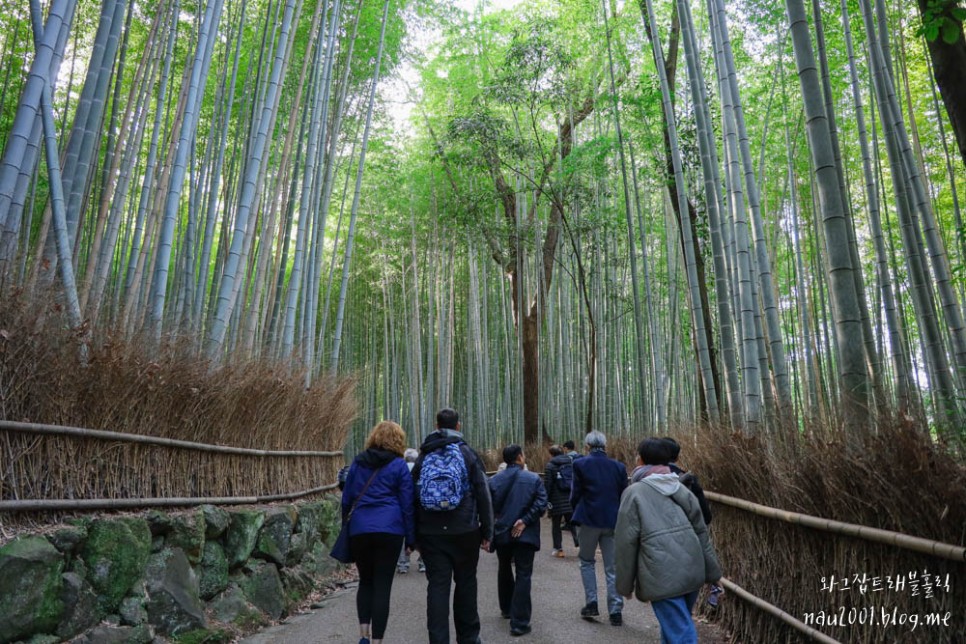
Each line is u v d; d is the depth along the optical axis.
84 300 3.80
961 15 2.54
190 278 6.60
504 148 12.39
